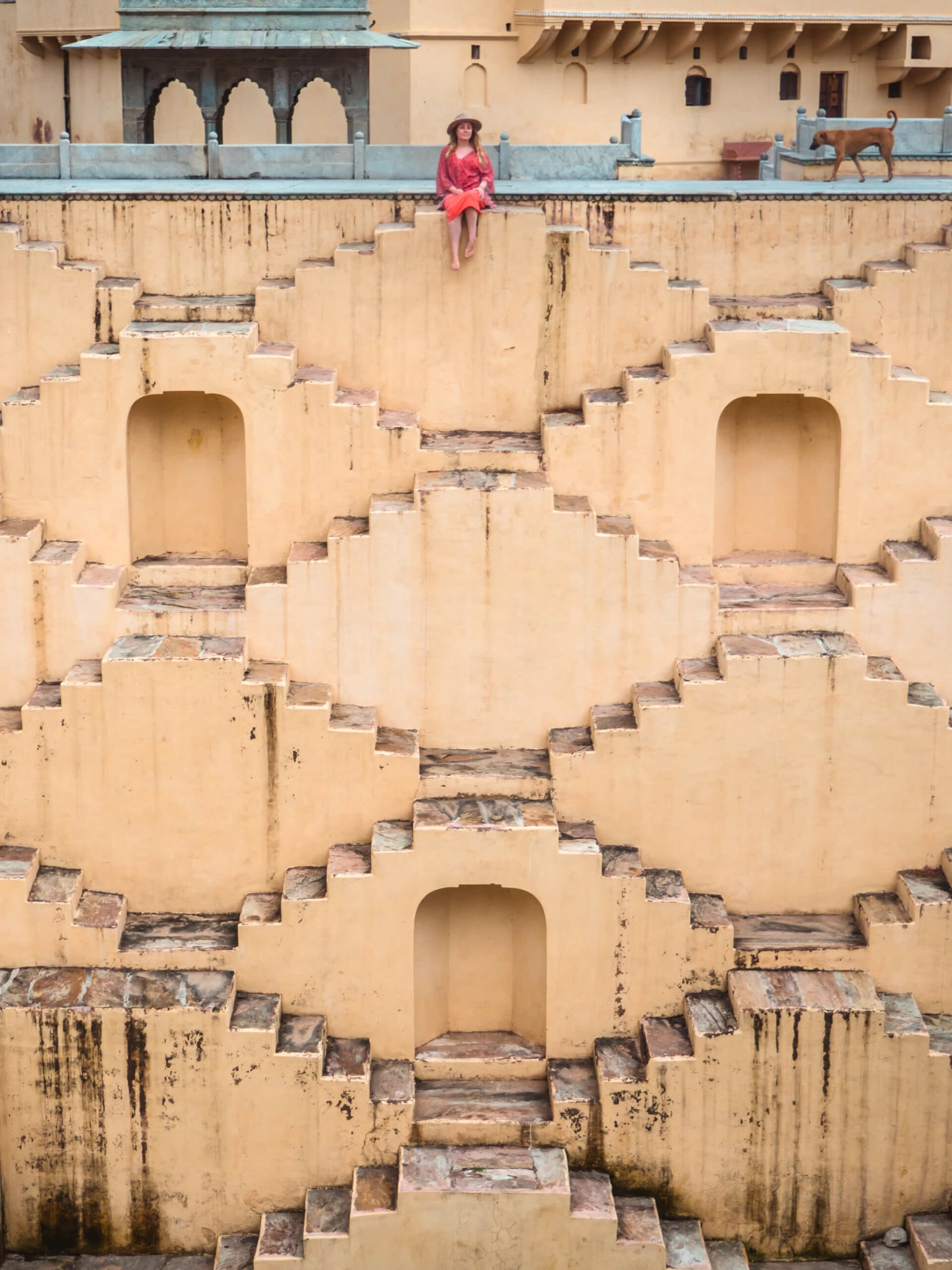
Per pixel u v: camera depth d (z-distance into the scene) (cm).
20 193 2300
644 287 2302
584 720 2302
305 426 2256
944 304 2328
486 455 2281
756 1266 2247
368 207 2319
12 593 2250
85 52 3244
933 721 2228
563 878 2189
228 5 2584
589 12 2944
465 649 2272
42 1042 2181
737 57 3102
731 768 2239
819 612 2281
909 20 3061
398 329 2306
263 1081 2191
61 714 2211
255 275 2334
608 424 2266
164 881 2278
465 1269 2172
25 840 2261
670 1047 2195
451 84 3053
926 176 2572
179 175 2461
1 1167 2234
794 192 2341
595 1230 2150
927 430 2284
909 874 2275
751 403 2347
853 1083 2186
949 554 2262
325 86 3127
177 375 2233
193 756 2230
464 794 2253
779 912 2294
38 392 2302
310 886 2236
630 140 2500
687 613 2264
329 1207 2206
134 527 2341
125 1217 2253
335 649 2269
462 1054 2283
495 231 2272
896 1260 2209
